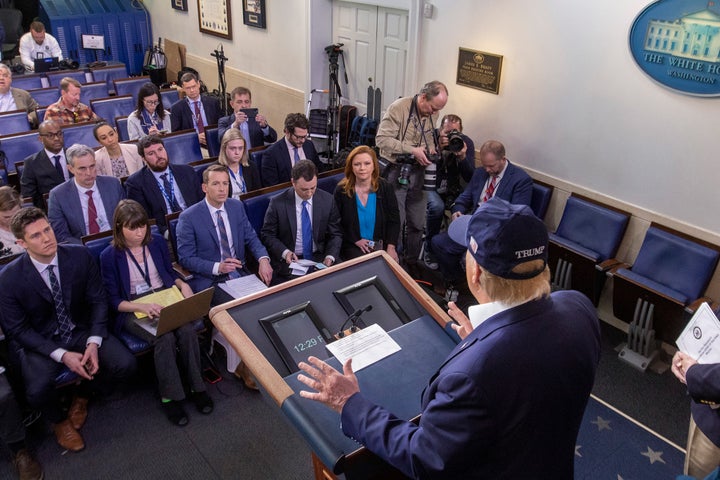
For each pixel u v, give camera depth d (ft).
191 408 10.69
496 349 3.73
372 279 5.75
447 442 3.68
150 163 13.32
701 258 11.42
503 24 14.57
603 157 13.28
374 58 20.17
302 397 4.41
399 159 14.93
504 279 3.86
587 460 9.66
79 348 10.02
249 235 12.35
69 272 9.84
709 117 11.28
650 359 12.00
